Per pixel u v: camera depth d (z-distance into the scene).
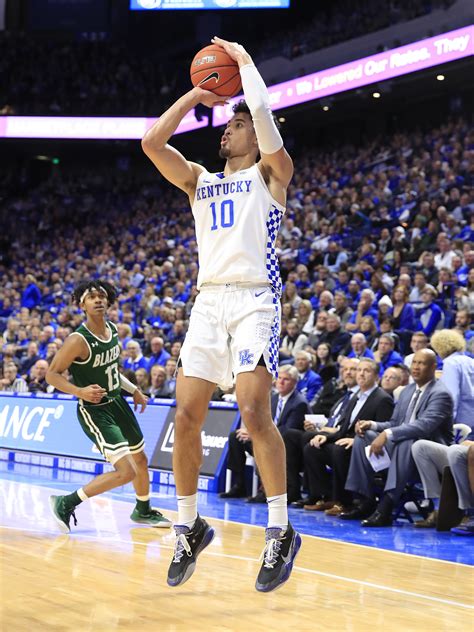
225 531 5.24
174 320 12.43
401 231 12.66
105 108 21.39
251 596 3.34
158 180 24.38
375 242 13.45
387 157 16.78
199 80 3.01
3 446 10.27
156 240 19.42
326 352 8.73
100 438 5.20
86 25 22.58
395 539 5.25
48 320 14.77
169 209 21.48
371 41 15.96
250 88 2.85
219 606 3.13
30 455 9.76
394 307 9.91
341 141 20.23
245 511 6.37
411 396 6.27
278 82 18.25
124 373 9.98
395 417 6.30
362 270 11.73
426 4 14.76
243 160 3.06
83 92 22.33
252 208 2.94
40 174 25.64
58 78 22.44
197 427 2.93
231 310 2.92
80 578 3.62
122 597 3.24
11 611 2.94
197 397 2.91
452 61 14.16
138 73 22.94
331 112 18.94
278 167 2.91
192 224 19.44
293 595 3.39
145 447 8.48
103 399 5.29
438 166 14.66
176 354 10.25
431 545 5.03
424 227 12.93
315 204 16.25
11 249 23.20
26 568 3.82
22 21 23.08
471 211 12.72
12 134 21.67
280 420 7.18
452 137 15.68
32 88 22.06
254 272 2.92
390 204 14.58
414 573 4.02
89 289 5.23
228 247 2.94
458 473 5.59
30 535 4.84
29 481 7.93
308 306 10.56
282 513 2.84
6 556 4.12
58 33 23.08
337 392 7.71
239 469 7.30
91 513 5.93
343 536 5.35
